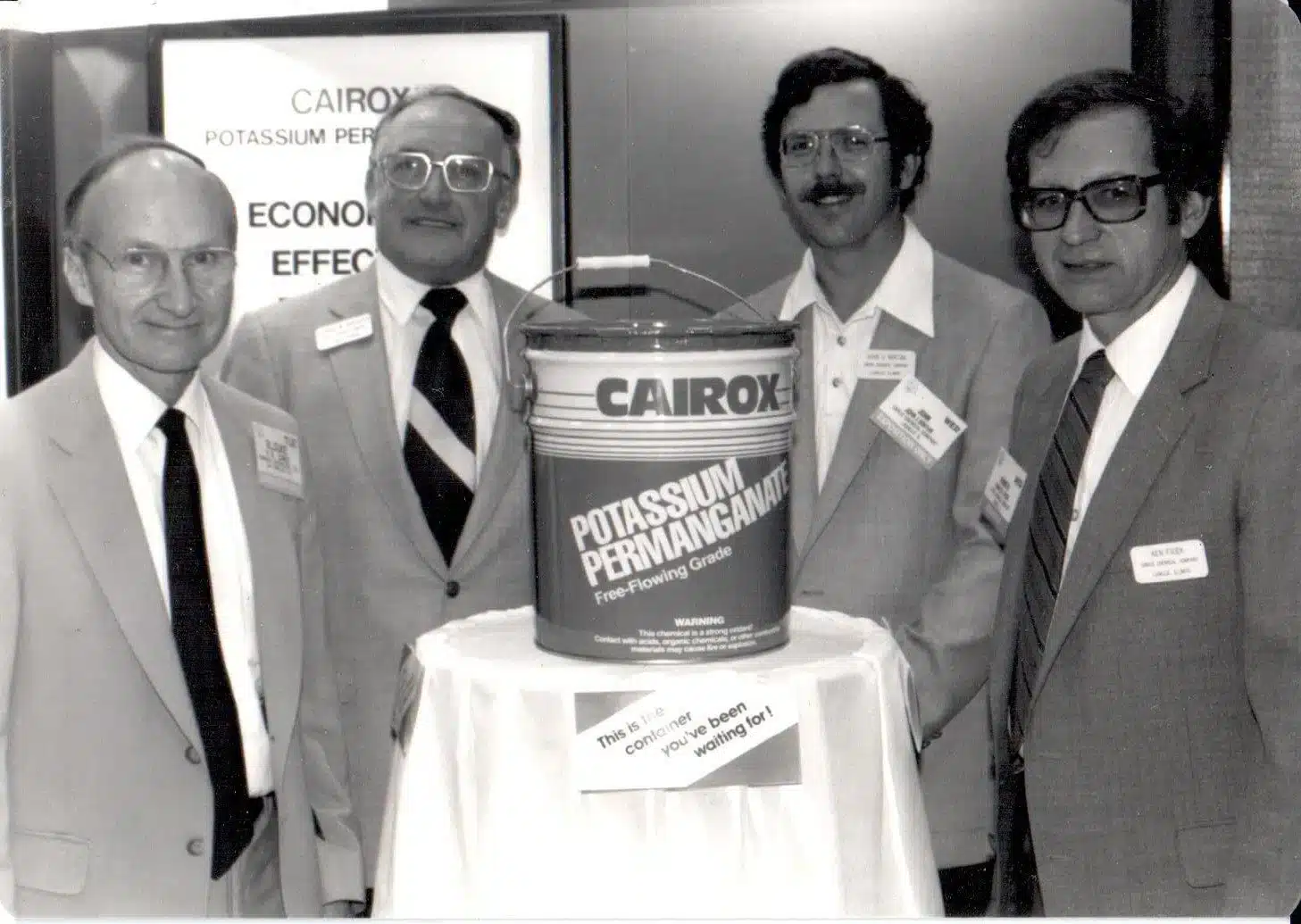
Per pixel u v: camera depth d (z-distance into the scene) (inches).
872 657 46.2
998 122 73.7
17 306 77.0
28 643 52.3
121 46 76.7
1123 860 53.2
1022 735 57.2
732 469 44.7
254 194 76.7
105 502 53.2
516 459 72.6
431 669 46.4
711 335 43.7
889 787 46.4
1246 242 72.2
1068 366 61.1
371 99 76.1
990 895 69.7
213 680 54.6
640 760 42.4
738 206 75.9
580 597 45.2
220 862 54.5
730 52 75.0
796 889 43.3
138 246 54.2
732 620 45.1
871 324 73.4
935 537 71.9
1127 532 52.2
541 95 75.5
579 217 76.6
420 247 72.6
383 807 71.2
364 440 71.5
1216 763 51.9
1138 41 73.0
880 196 73.3
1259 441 49.6
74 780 52.6
